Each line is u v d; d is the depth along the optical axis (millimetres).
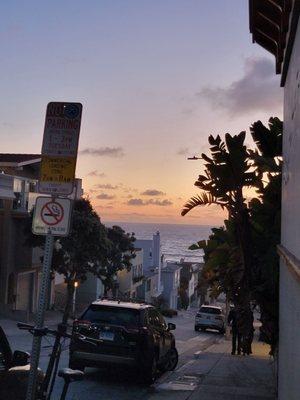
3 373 5426
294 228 4406
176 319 48062
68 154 4766
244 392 10070
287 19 5602
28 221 27984
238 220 9484
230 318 17875
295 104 4504
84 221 27094
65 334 4840
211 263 10766
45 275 4660
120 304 12070
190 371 13312
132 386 11234
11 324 23156
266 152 9922
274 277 9273
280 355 7121
